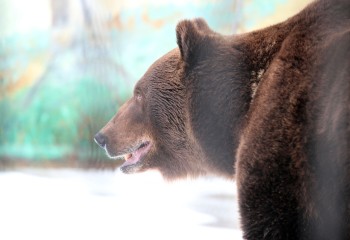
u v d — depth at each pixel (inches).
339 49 206.4
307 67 215.0
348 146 192.4
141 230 489.7
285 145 211.9
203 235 467.8
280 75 221.1
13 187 777.6
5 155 1085.1
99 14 1071.0
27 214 566.9
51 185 783.1
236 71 258.1
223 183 721.6
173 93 286.8
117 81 1010.7
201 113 270.5
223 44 267.0
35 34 1202.0
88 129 961.5
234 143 262.8
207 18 861.8
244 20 805.2
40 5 1207.6
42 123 1070.4
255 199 219.1
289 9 757.9
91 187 751.1
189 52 274.2
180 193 682.2
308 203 209.9
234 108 257.8
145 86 296.0
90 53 1063.6
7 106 1159.0
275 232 217.3
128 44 1035.3
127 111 303.3
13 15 1244.5
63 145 1006.4
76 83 1058.1
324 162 201.5
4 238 467.2
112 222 524.7
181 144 289.7
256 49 255.8
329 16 221.6
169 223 518.9
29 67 1184.2
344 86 197.0
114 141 301.1
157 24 1005.8
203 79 269.1
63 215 566.3
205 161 282.2
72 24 1144.2
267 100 221.9
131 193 698.8
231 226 501.7
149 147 299.0
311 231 212.5
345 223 202.1
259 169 217.2
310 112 207.2
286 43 228.8
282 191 213.8
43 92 1111.6
